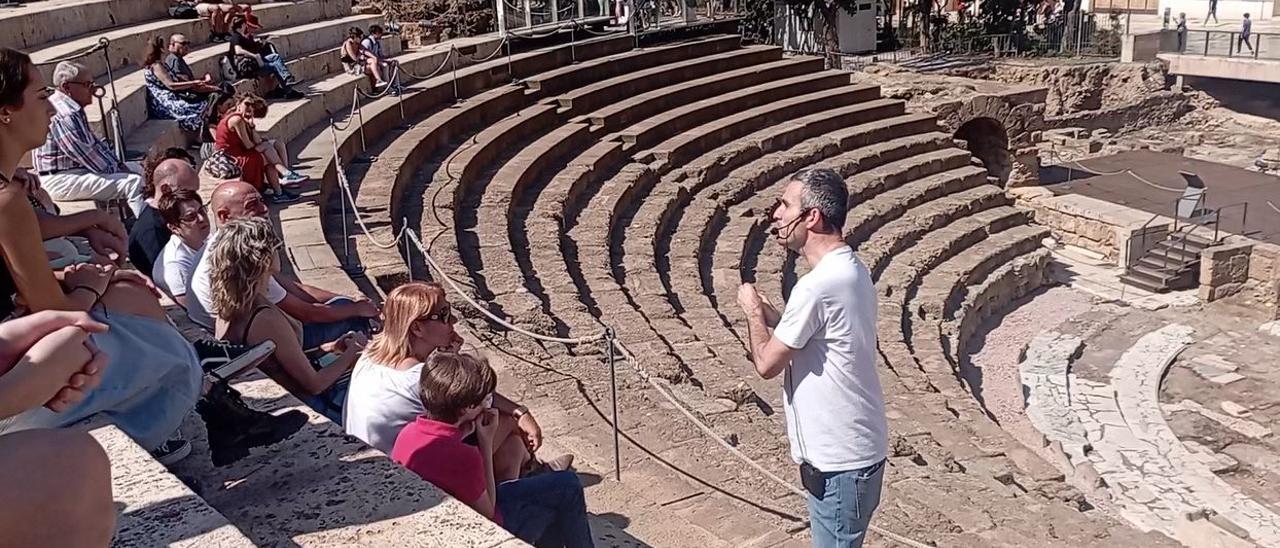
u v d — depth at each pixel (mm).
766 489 8562
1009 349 21516
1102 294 24500
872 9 42812
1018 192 29500
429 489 4602
